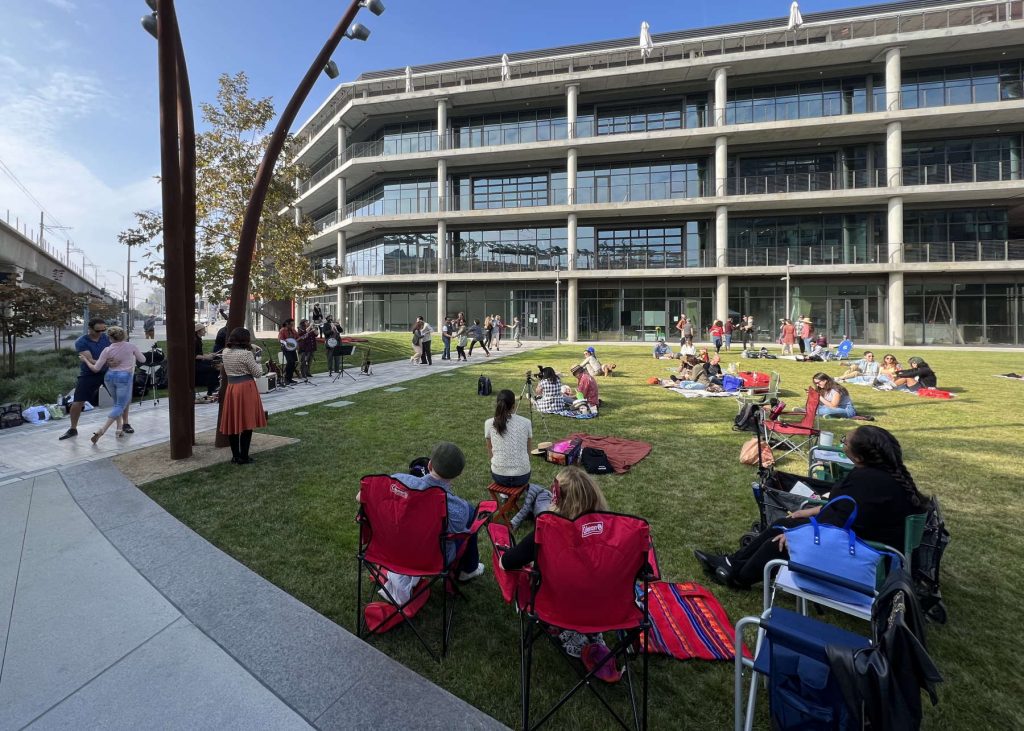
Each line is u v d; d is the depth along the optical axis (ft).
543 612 7.80
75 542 12.96
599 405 32.94
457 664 8.67
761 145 100.73
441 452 10.41
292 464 20.10
